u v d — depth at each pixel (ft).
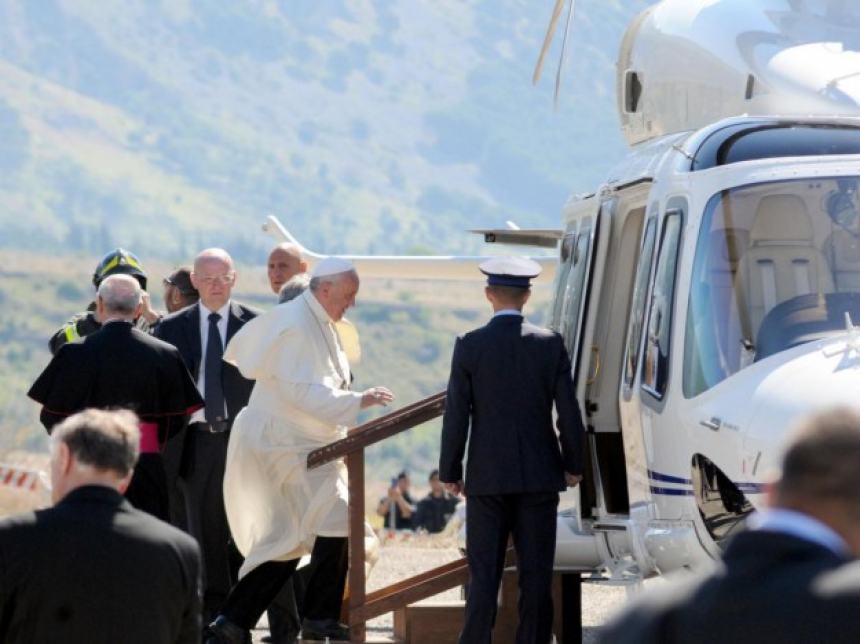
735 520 58.75
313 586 75.20
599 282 75.97
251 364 75.36
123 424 42.09
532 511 68.90
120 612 40.57
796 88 75.20
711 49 80.59
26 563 40.45
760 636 26.03
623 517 74.79
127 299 69.82
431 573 76.64
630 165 79.25
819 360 58.90
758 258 63.67
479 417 69.10
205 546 80.69
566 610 80.07
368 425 73.72
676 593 27.02
